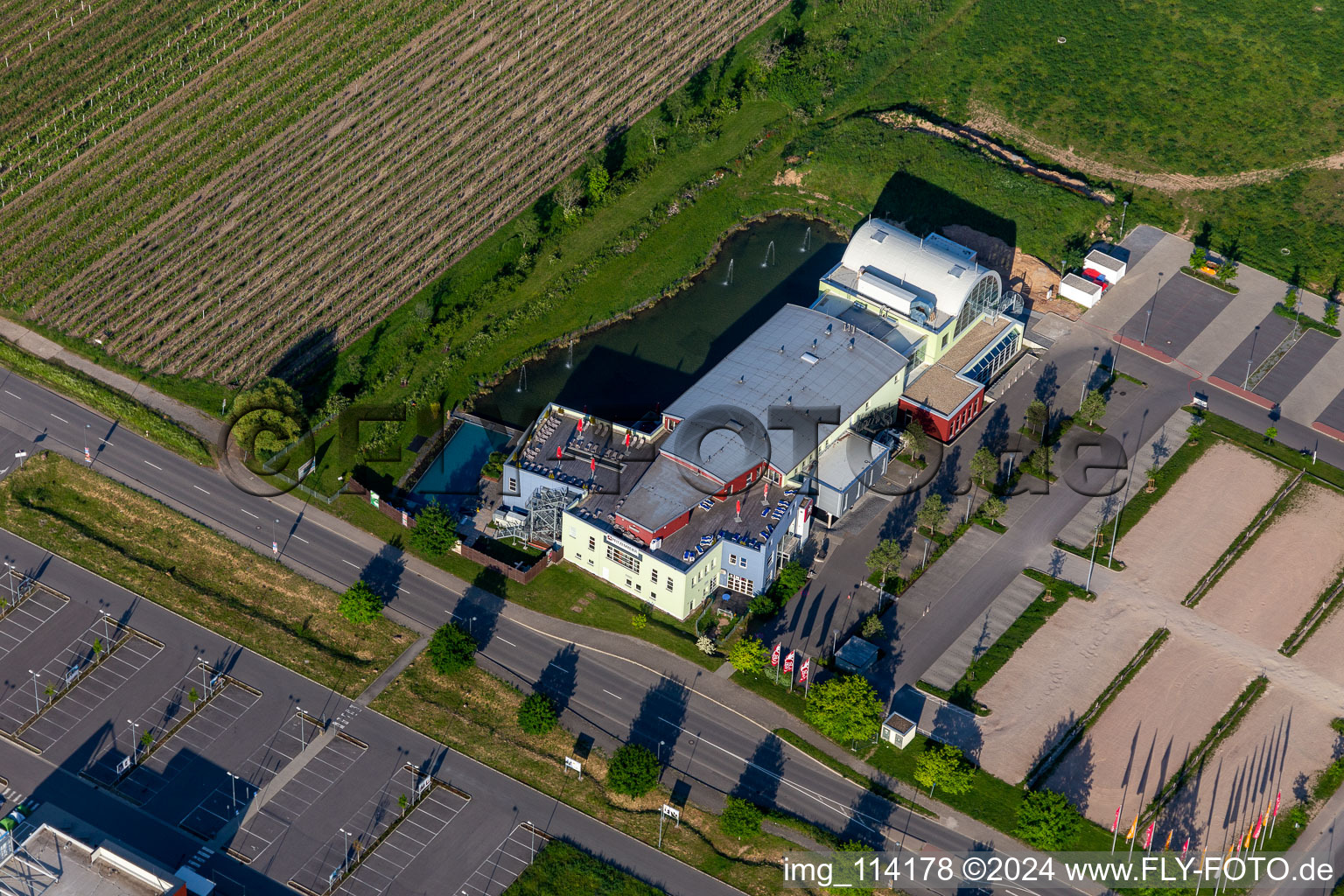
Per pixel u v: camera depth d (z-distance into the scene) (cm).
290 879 17762
